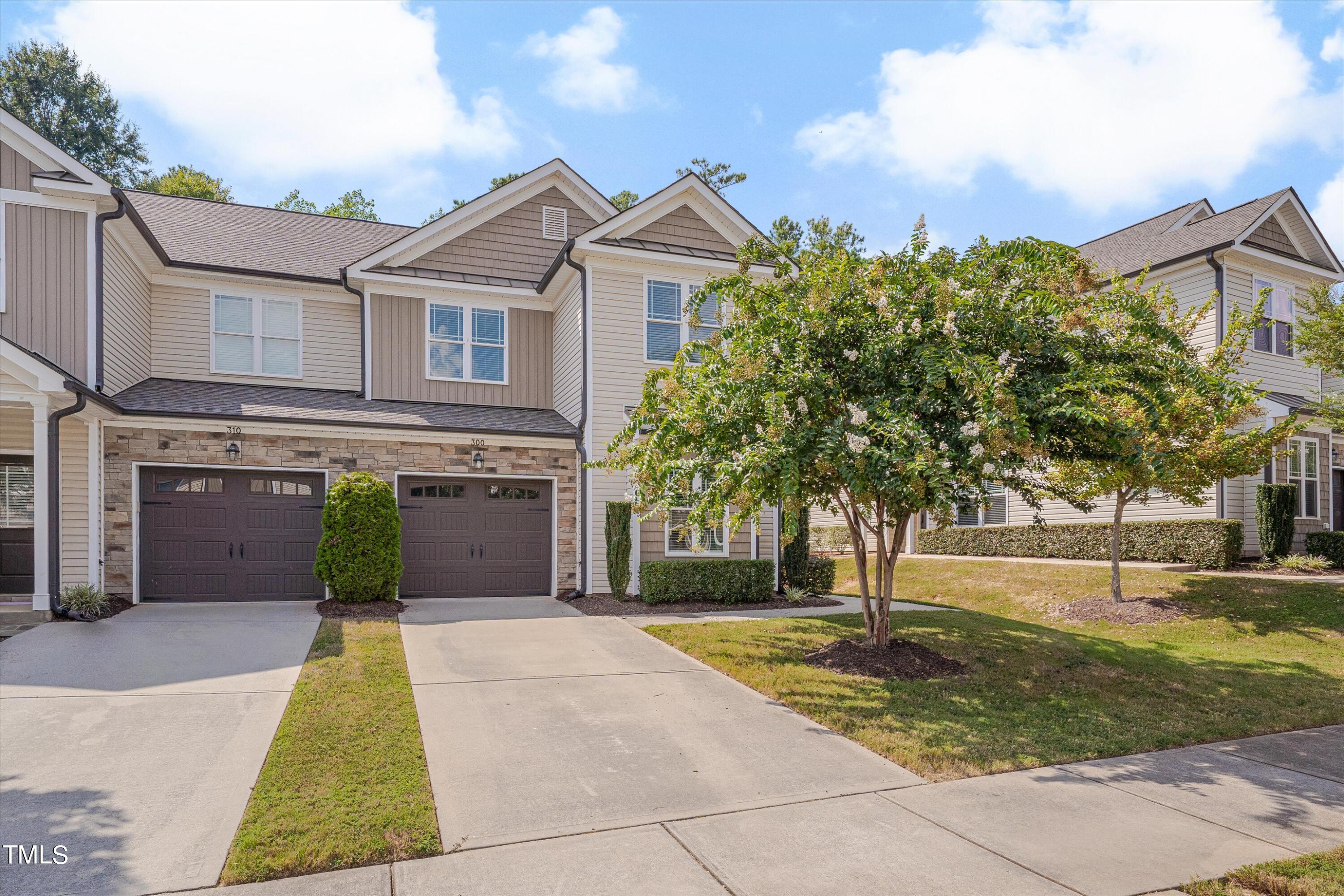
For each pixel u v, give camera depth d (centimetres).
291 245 1592
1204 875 400
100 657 792
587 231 1448
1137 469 817
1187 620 1216
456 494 1346
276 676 739
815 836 439
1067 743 618
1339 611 1184
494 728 620
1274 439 1225
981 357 655
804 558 1440
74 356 1106
